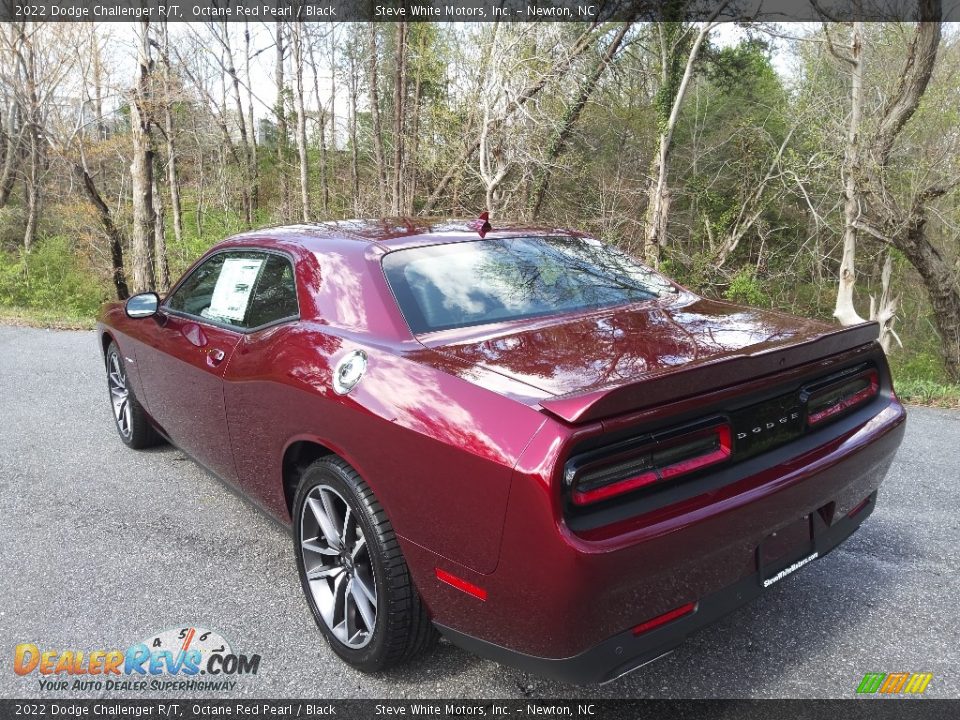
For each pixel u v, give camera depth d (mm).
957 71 16750
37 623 2807
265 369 2801
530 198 19969
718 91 27031
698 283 23703
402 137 20859
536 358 2217
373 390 2293
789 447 2262
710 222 26750
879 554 3289
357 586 2439
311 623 2807
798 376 2250
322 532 2670
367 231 3139
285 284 3012
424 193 23344
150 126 17375
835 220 25156
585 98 18547
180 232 31797
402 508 2182
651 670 2484
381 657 2373
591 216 22141
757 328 2502
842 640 2635
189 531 3588
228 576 3158
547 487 1783
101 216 24734
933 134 16875
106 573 3178
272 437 2814
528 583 1866
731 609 2148
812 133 20719
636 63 21406
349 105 31094
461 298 2680
